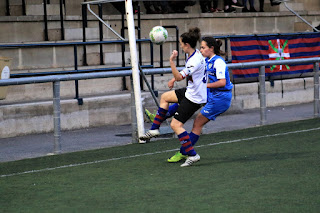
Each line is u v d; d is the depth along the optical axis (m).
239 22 47.75
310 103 42.06
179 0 45.00
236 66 30.81
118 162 23.25
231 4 48.41
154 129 22.78
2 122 29.88
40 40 38.94
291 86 41.31
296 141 26.94
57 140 25.61
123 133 31.12
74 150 26.59
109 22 41.59
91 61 38.59
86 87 35.62
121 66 38.31
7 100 32.72
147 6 44.03
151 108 34.78
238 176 20.09
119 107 34.00
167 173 20.88
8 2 39.62
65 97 34.28
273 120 34.31
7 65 30.75
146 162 23.06
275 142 26.88
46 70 35.56
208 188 18.50
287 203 16.56
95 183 19.53
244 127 32.09
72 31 39.72
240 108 37.56
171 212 15.89
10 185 19.44
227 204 16.56
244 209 16.05
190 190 18.28
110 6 45.03
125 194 17.92
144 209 16.23
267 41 39.34
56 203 17.03
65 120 31.92
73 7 43.25
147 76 37.09
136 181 19.69
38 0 41.84
